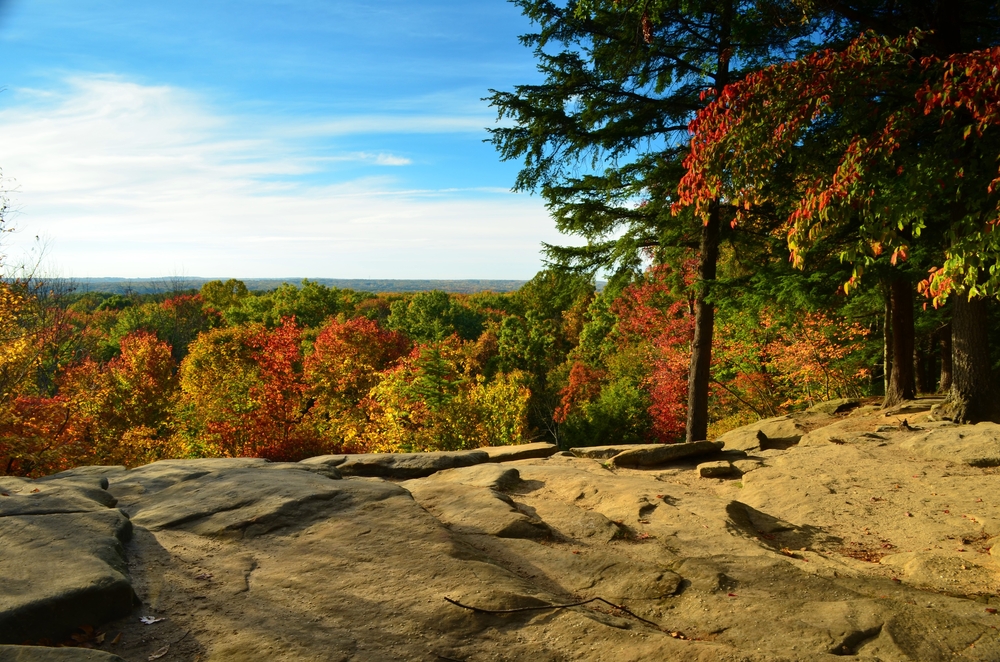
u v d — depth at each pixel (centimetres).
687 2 1091
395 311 7881
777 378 2256
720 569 464
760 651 335
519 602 378
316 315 6950
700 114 703
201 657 312
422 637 339
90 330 4219
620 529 583
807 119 659
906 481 780
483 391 2250
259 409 2323
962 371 1079
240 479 636
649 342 2677
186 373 2691
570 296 1451
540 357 5688
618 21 1237
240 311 6975
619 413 3069
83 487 577
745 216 1292
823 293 1195
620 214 1346
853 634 355
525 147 1305
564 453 1052
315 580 413
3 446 1742
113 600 348
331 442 2259
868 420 1220
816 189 657
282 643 326
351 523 518
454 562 440
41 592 332
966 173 766
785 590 429
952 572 490
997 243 552
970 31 1116
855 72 646
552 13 1240
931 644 343
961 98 569
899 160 736
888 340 1516
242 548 473
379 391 2241
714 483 854
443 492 682
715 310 1420
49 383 2869
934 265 1124
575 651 325
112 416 2647
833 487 768
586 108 1319
